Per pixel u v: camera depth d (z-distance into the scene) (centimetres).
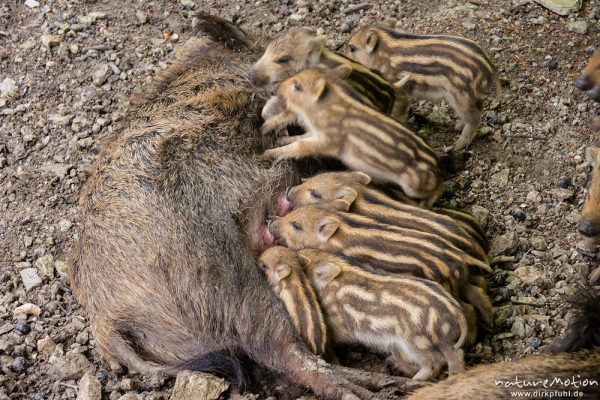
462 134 425
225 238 394
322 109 400
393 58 425
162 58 461
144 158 405
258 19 470
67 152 439
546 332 388
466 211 408
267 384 390
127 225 397
